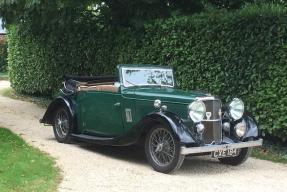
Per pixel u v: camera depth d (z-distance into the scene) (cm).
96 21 1477
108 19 1423
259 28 975
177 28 1145
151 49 1221
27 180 695
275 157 941
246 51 997
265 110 977
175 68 1152
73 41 1566
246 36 997
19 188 655
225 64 1041
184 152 749
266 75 970
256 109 993
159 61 1199
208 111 796
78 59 1557
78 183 710
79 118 992
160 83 930
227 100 1040
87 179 734
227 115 834
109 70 1409
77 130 1000
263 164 888
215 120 800
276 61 951
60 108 1027
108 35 1409
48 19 1451
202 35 1085
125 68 902
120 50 1345
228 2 1297
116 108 891
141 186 708
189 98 788
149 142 809
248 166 868
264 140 1066
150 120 792
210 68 1071
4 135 1037
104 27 1431
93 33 1479
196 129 781
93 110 948
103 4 1389
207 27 1072
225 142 808
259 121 991
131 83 895
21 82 1983
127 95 869
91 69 1502
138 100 850
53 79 1716
